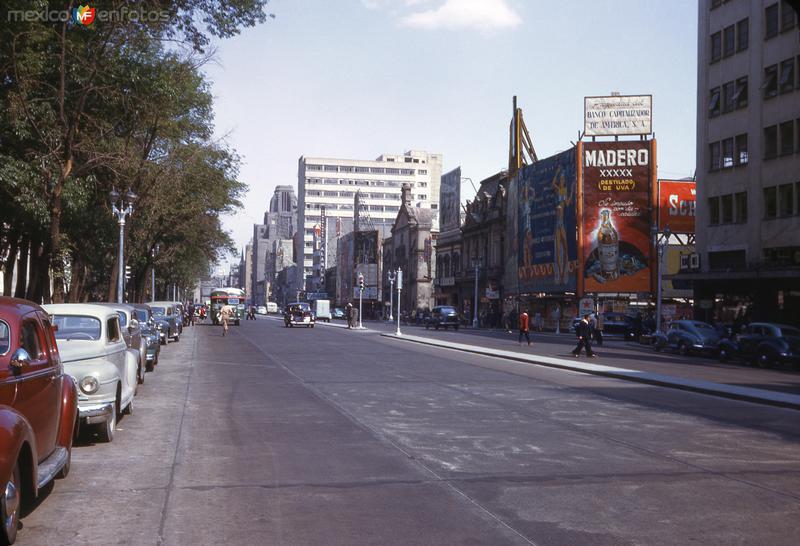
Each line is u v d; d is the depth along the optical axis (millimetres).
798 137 40219
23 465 6332
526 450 10047
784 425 12953
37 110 21016
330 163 184875
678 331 36906
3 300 7258
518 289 73688
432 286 104812
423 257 104938
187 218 44406
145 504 7219
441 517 6789
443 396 16125
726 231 45656
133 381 13258
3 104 20125
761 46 43156
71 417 8180
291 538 6152
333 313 119438
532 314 70500
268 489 7832
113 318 12102
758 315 42000
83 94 21734
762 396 16422
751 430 12219
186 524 6547
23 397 6680
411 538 6160
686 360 32281
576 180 62250
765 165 42531
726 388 17969
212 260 56781
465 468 8891
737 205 45031
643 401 16016
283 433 11336
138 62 23312
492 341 43000
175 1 22000
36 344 7402
